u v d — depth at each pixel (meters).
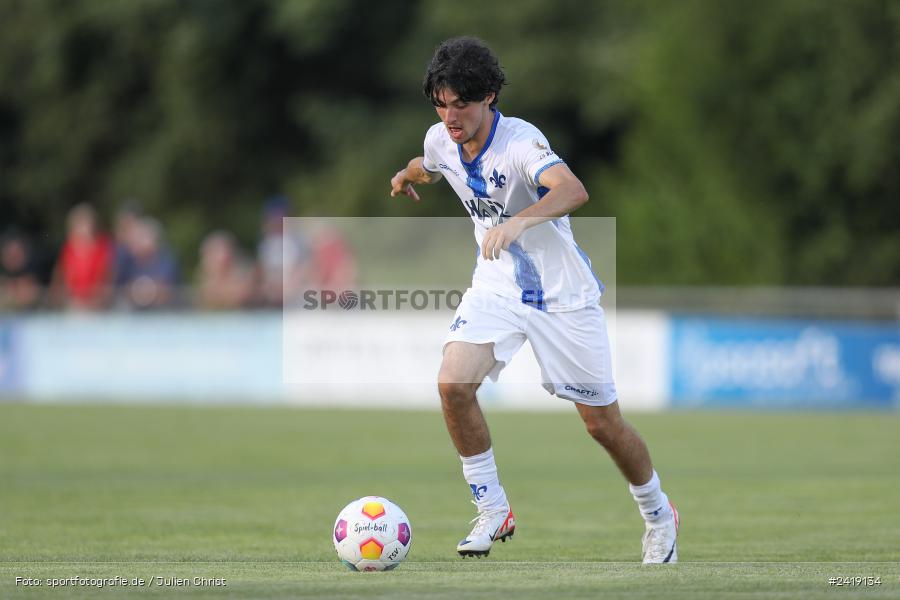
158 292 67.62
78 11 128.12
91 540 24.94
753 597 15.88
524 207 21.03
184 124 127.94
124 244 68.19
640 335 62.22
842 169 86.50
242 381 65.94
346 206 119.00
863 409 61.84
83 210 68.75
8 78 133.38
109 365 67.69
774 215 86.69
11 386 68.56
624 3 111.81
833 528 27.00
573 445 47.34
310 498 32.62
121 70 131.25
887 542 24.78
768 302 62.34
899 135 84.62
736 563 20.31
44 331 68.25
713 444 47.19
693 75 89.06
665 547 21.78
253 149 131.00
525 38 118.12
